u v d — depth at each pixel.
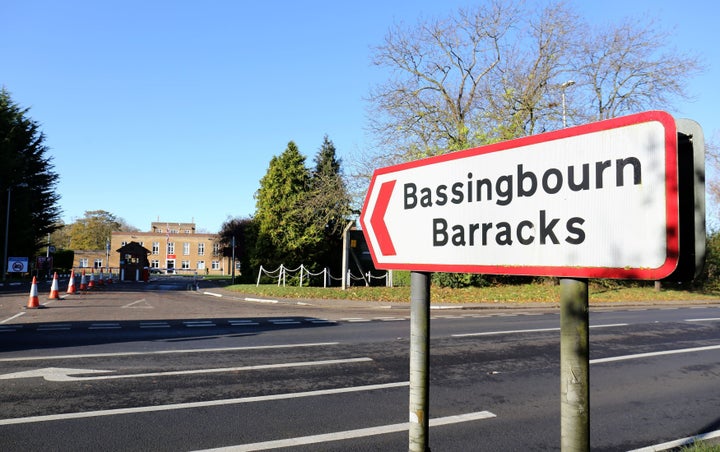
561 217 1.56
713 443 4.57
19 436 4.46
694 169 1.29
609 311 17.69
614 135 1.44
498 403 5.73
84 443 4.32
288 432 4.67
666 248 1.28
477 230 1.86
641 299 23.20
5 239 34.59
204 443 4.36
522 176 1.71
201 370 7.04
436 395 6.06
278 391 6.03
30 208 41.66
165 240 79.69
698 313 16.88
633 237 1.36
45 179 45.50
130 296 21.48
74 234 89.06
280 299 19.67
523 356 8.38
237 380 6.52
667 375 7.35
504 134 22.64
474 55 25.23
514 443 4.52
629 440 4.71
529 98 23.23
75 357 7.80
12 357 7.77
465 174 1.93
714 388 6.63
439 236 2.03
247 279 32.94
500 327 12.05
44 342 9.19
